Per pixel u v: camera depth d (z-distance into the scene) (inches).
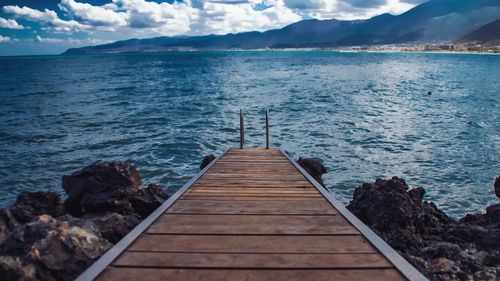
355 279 142.2
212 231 191.6
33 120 1034.7
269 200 253.8
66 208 316.8
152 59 7716.5
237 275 144.9
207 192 276.1
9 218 250.8
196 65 4704.7
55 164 632.4
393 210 292.8
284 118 1029.8
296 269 150.2
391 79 2426.2
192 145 746.2
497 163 614.2
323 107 1226.0
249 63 5182.1
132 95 1624.0
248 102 1355.8
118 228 258.5
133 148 726.5
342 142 759.1
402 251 268.7
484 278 217.2
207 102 1365.7
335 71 3344.0
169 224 202.4
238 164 394.6
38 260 169.6
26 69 4352.9
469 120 981.2
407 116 1048.2
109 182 325.7
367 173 572.4
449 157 648.4
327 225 201.9
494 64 4628.4
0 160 650.8
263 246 172.7
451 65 4453.7
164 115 1095.6
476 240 271.6
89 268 144.9
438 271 224.7
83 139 805.2
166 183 538.0
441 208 452.4
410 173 571.8
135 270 148.2
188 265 152.6
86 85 2154.3
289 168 372.8
